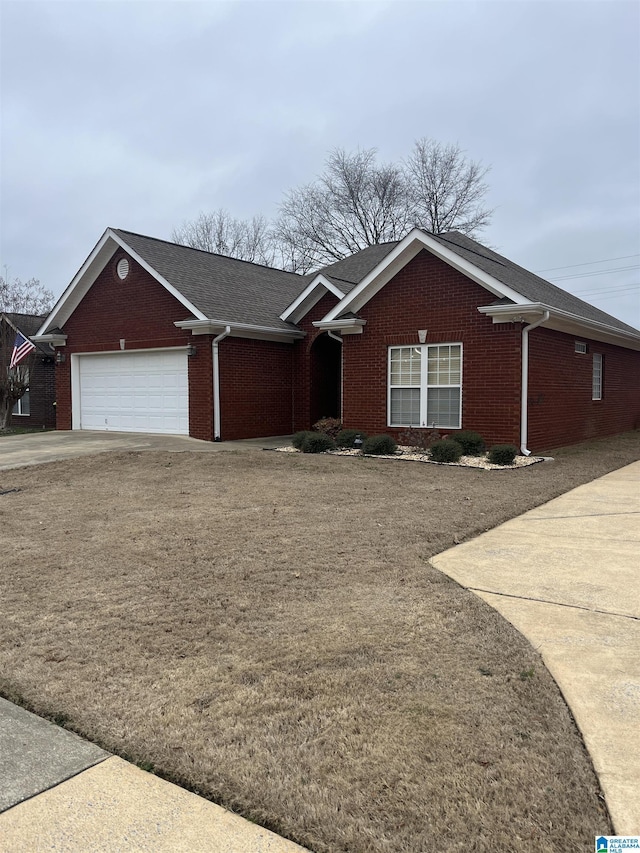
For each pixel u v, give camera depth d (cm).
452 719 312
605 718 313
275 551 609
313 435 1377
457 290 1325
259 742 296
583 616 448
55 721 320
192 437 1627
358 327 1464
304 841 236
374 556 591
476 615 447
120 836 239
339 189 4231
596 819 243
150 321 1700
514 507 810
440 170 4097
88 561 591
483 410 1304
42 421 2225
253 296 1822
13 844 236
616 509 809
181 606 471
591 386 1672
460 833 236
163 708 328
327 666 371
